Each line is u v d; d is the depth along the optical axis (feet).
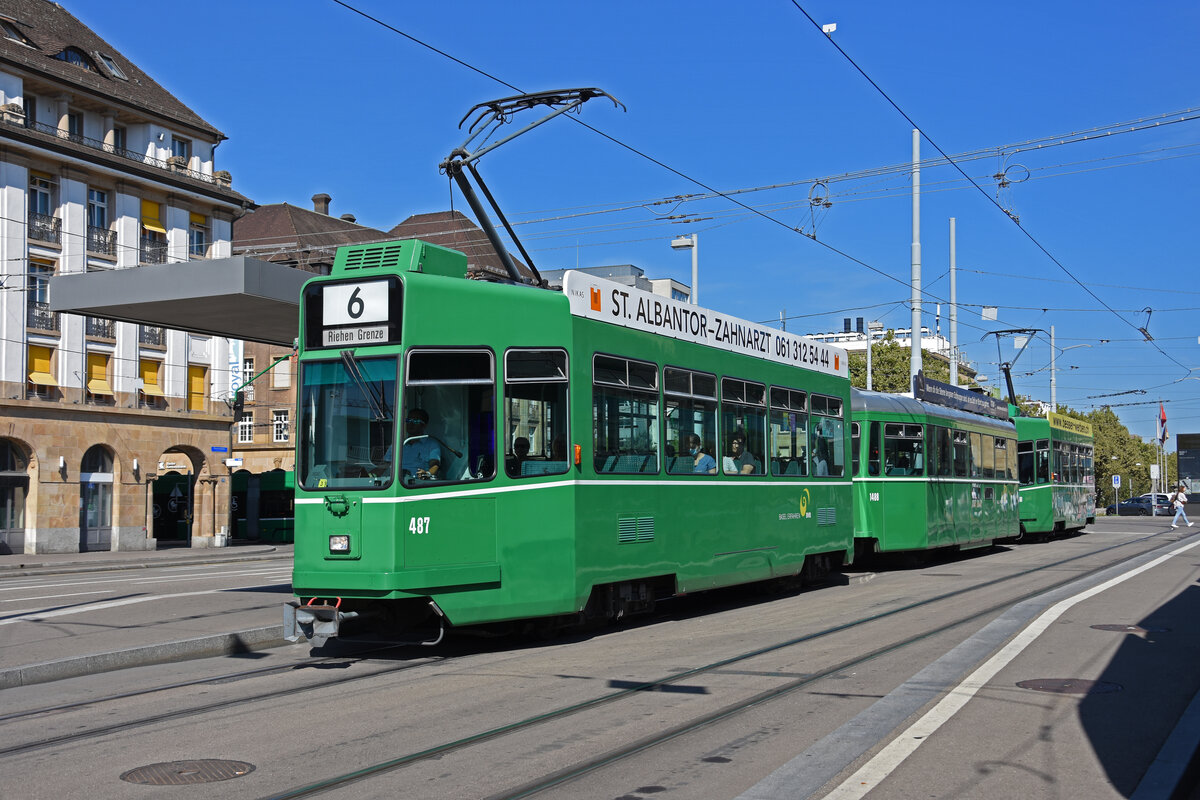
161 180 144.56
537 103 52.03
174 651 37.60
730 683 30.83
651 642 39.75
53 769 22.45
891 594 56.49
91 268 136.56
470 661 35.86
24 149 127.85
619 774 21.58
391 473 34.91
